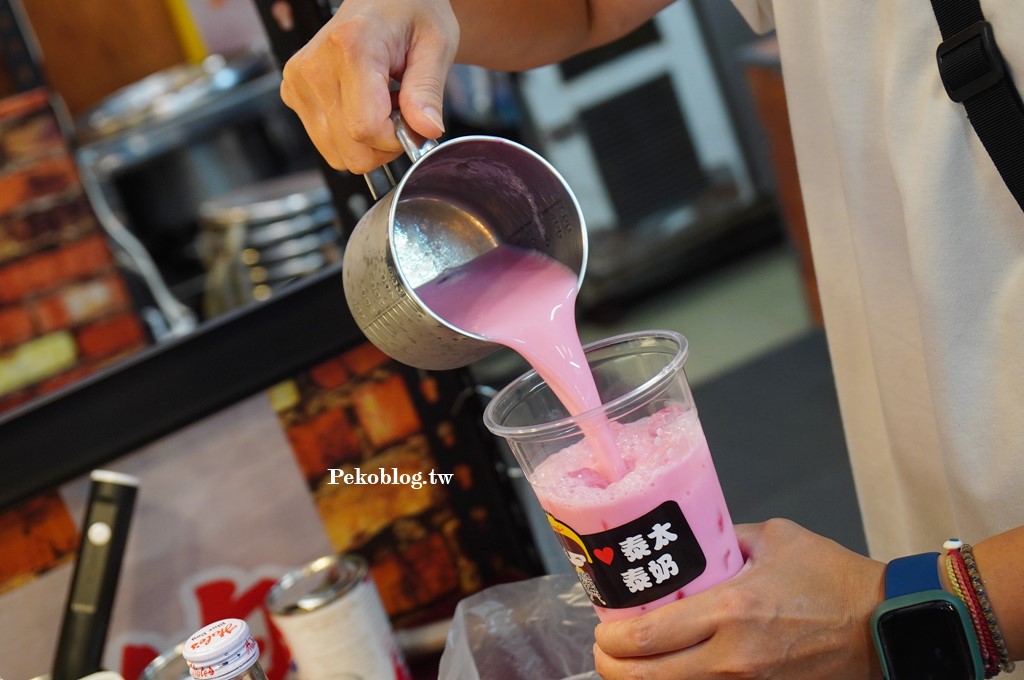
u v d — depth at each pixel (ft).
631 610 2.51
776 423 10.30
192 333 3.99
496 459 4.50
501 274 2.90
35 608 3.96
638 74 13.74
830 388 10.58
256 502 4.18
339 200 4.18
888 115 2.92
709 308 13.69
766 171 14.60
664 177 14.23
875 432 3.77
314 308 4.09
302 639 3.49
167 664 3.36
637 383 2.70
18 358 6.98
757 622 2.47
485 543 4.57
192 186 10.60
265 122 10.98
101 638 3.49
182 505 4.07
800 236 11.66
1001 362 2.86
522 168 2.71
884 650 2.51
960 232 2.82
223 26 12.52
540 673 3.22
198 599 4.14
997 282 2.82
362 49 2.71
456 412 4.40
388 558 4.42
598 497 2.36
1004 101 2.59
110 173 10.07
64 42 12.02
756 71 11.05
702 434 2.51
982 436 2.94
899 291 3.25
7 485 3.77
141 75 12.49
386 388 4.30
